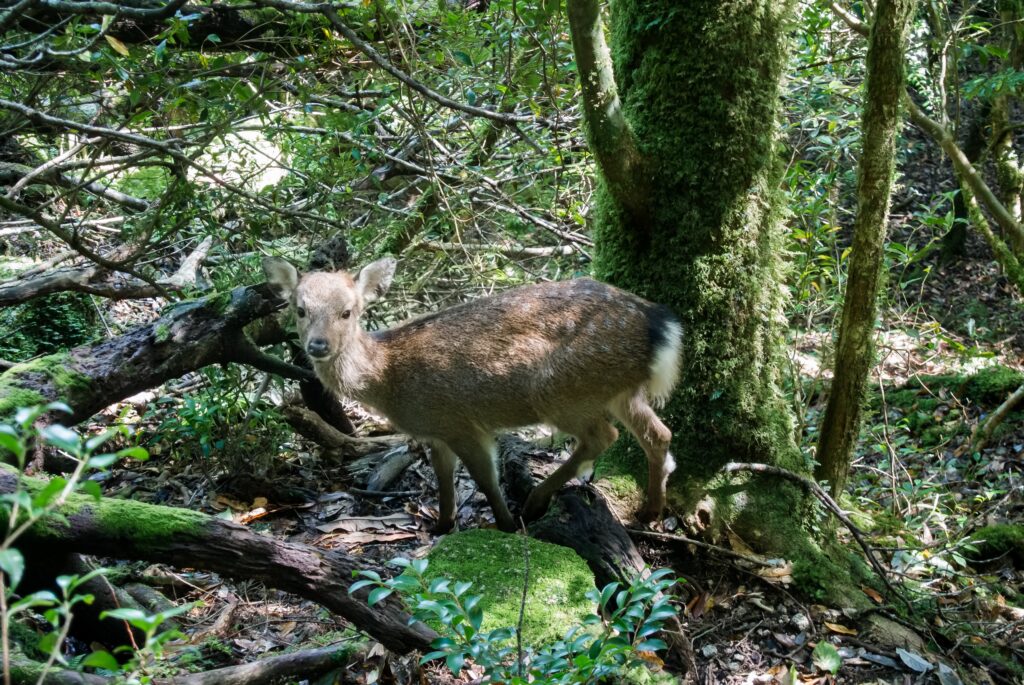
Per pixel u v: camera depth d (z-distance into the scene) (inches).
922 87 280.2
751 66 178.9
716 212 183.2
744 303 186.7
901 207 455.2
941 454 280.8
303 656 137.9
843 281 271.1
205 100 188.7
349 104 223.6
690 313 186.5
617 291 181.5
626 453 196.2
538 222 235.5
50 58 194.9
